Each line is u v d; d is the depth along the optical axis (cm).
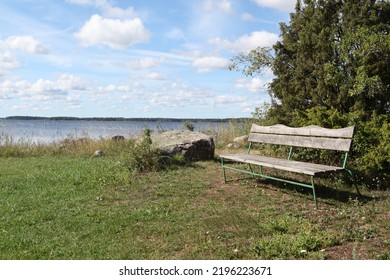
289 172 900
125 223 600
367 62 977
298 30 1170
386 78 985
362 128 852
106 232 562
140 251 493
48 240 534
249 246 495
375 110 930
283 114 1188
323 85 1038
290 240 494
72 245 514
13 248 506
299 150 945
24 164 1188
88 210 674
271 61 1299
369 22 1031
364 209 633
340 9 1074
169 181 872
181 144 1098
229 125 1680
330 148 731
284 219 575
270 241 495
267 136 898
